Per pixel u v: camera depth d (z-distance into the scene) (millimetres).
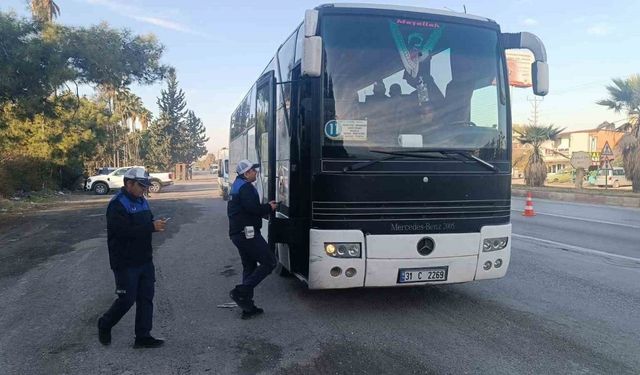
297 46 5945
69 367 4492
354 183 5207
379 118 5340
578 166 30203
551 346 4859
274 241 5648
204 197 28562
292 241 5602
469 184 5504
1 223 15633
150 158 79688
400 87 5441
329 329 5383
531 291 6836
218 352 4797
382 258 5242
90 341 5137
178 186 46375
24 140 29359
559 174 48469
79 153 32625
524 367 4383
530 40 5914
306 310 6062
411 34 5547
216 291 7078
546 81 5855
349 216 5211
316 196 5230
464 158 5492
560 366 4402
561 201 23562
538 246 10383
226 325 5574
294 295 6707
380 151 5289
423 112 5473
